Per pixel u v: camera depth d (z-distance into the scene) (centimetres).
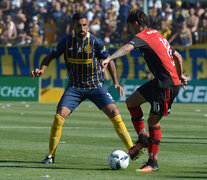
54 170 1925
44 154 2420
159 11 8194
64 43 2125
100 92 2148
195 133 3538
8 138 3117
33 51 7875
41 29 8325
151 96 1995
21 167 1995
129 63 7738
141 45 1862
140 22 1956
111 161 1958
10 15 8356
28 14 8338
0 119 4550
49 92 7619
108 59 1777
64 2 8394
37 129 3725
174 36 8206
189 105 6944
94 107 6388
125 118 4834
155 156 1938
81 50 2106
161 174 1844
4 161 2166
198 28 8256
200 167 2047
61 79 7781
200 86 7406
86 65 2119
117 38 8250
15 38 8338
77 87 2148
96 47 2125
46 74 7775
